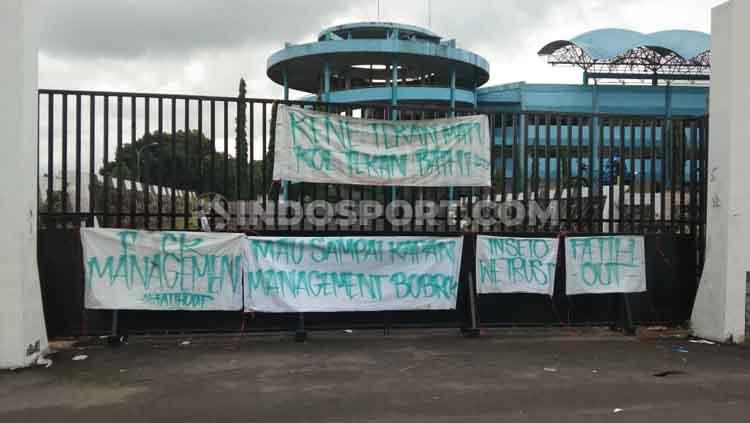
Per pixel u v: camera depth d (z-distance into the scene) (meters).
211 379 5.68
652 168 8.18
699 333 7.88
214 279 7.14
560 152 7.95
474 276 7.75
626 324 8.00
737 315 7.52
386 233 7.57
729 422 4.73
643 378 5.93
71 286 6.93
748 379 5.94
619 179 8.12
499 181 7.98
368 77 47.84
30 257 6.17
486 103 48.69
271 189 7.37
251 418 4.69
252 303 7.20
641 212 8.17
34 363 6.12
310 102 7.42
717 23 7.76
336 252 7.39
